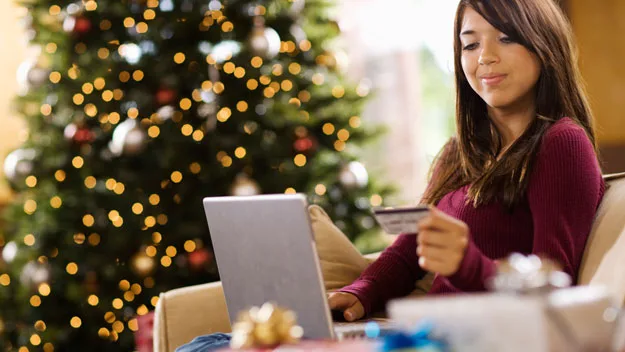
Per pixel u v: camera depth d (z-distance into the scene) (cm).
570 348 107
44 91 470
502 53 205
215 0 461
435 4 727
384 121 738
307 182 454
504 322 107
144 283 440
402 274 229
